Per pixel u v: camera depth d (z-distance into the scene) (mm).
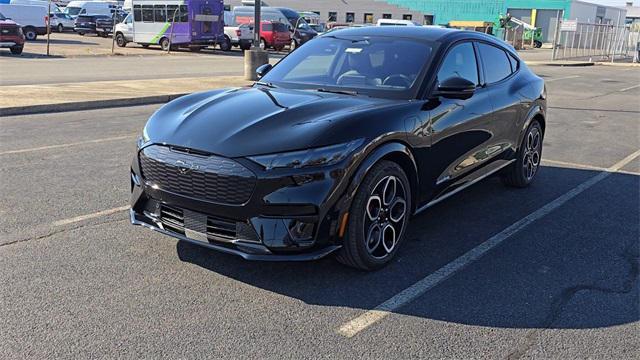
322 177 3607
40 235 4648
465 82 4473
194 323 3387
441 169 4691
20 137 8383
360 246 3920
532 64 30641
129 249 4418
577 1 66375
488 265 4332
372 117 3979
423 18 69938
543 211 5660
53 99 11461
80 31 40750
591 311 3660
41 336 3195
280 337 3262
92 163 6957
